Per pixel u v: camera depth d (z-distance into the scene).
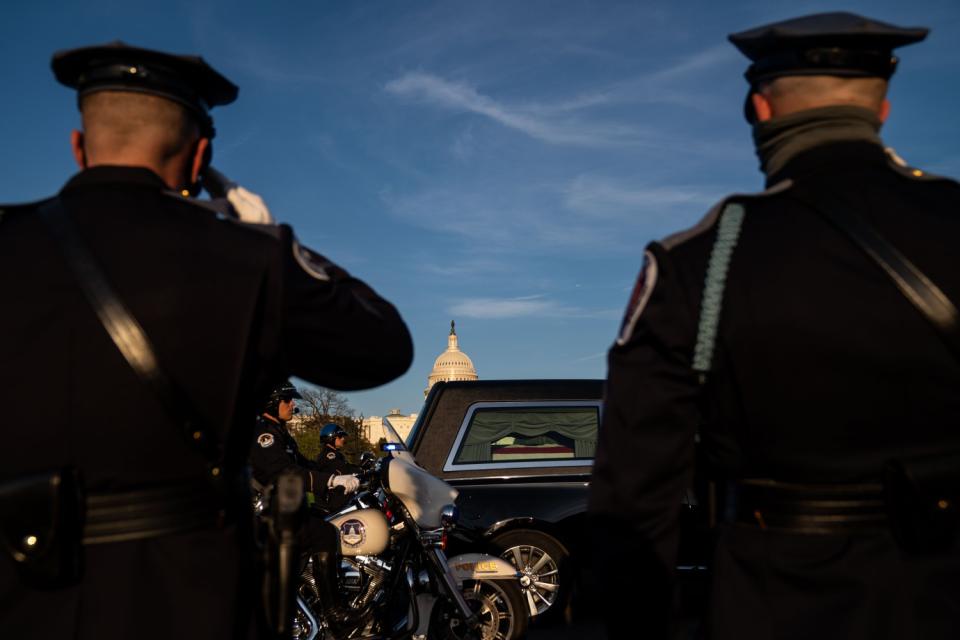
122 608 1.67
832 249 1.68
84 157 2.05
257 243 1.89
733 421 1.73
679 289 1.73
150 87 1.93
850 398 1.63
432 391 7.27
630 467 1.70
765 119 1.90
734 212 1.79
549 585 6.58
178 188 2.02
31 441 1.72
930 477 1.57
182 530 1.75
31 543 1.65
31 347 1.75
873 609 1.57
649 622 1.77
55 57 1.94
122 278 1.78
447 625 5.22
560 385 7.29
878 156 1.80
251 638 1.84
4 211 1.92
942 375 1.60
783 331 1.65
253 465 5.28
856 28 1.80
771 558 1.67
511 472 6.88
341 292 1.97
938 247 1.65
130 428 1.73
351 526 5.08
